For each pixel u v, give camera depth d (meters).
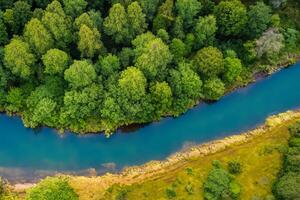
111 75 102.69
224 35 111.69
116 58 102.62
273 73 114.94
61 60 100.25
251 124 109.25
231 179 95.88
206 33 106.81
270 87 113.88
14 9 103.75
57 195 89.25
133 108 101.75
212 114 109.88
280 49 113.69
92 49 101.94
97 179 99.75
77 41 103.81
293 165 94.50
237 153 101.12
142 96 102.38
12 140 105.38
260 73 114.44
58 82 103.00
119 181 99.12
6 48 99.19
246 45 110.00
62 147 104.69
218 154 101.81
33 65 103.19
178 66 105.25
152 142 106.19
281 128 105.06
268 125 107.75
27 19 104.81
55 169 102.56
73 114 102.56
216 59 104.88
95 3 107.19
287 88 114.25
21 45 99.06
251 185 95.81
